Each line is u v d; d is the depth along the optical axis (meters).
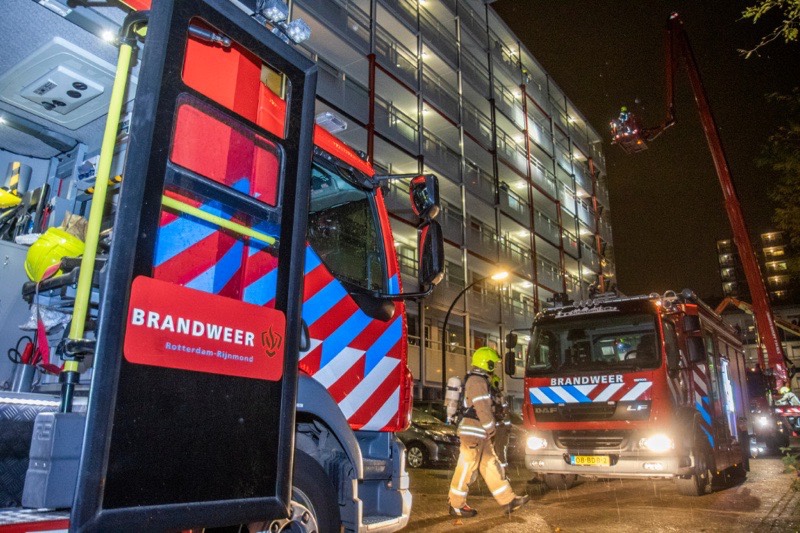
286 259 2.47
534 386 8.78
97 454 1.66
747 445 11.57
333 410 3.00
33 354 2.55
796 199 14.38
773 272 89.56
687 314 8.30
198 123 2.23
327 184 3.59
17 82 2.78
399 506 3.51
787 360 18.16
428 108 26.44
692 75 17.97
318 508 2.90
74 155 3.24
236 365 2.14
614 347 8.46
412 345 22.59
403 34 26.45
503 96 33.66
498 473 6.49
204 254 2.23
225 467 2.03
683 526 6.16
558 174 39.38
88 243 1.93
